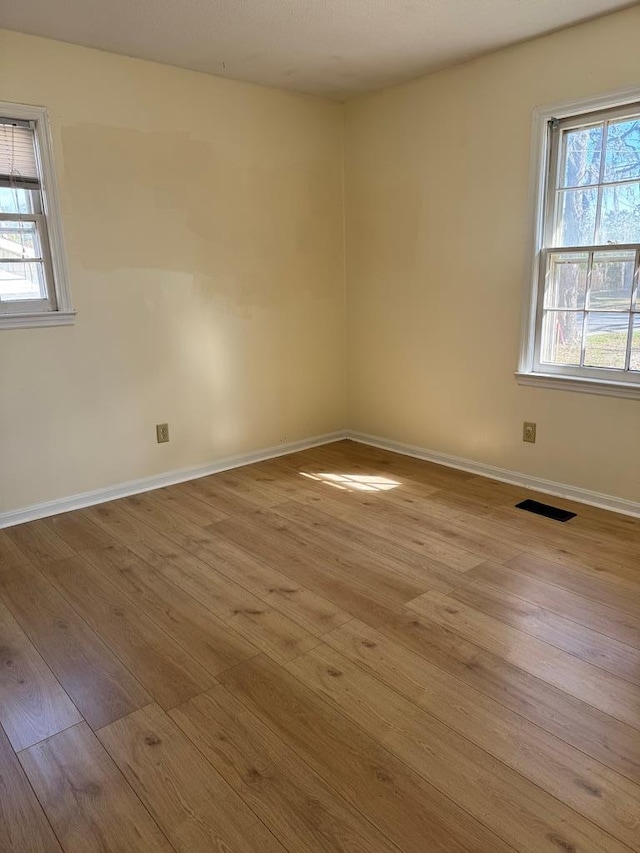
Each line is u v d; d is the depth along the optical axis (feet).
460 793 5.14
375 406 15.02
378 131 13.48
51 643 7.39
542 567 8.87
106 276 11.27
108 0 8.63
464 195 12.10
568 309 11.04
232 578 8.81
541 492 11.80
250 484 12.66
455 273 12.59
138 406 12.09
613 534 9.89
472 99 11.59
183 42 10.28
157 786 5.31
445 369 13.19
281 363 14.24
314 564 9.16
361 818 4.93
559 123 10.61
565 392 11.16
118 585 8.70
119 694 6.48
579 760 5.43
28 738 5.90
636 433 10.35
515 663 6.77
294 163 13.56
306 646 7.20
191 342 12.62
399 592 8.30
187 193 12.03
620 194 10.08
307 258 14.23
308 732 5.87
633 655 6.86
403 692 6.37
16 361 10.53
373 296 14.44
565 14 9.45
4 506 10.77
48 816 5.05
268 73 11.98
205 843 4.77
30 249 10.54
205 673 6.77
